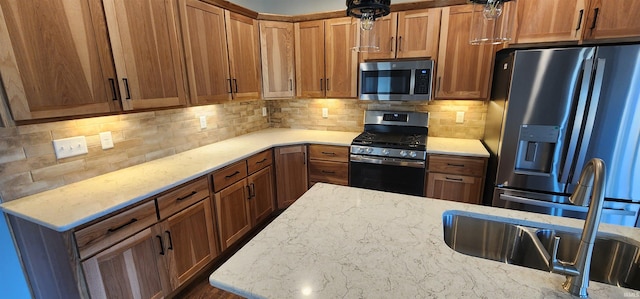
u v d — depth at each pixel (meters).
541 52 2.00
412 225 1.20
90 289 1.44
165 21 1.95
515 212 1.33
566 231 1.19
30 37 1.32
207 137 2.79
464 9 2.46
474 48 2.51
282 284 0.85
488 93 2.55
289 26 3.02
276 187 2.99
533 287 0.84
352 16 1.26
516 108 2.16
